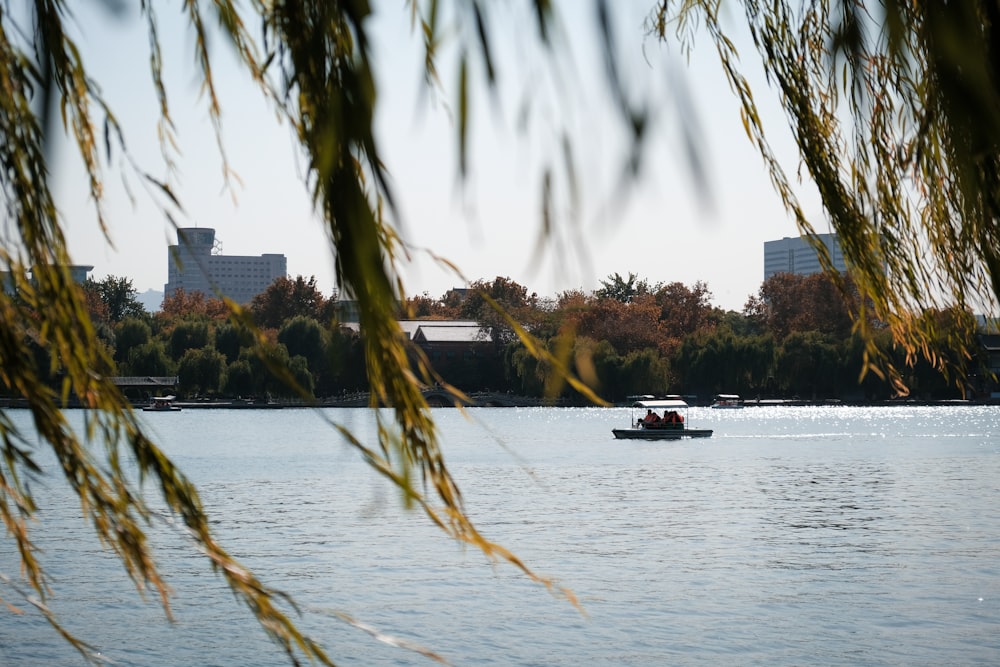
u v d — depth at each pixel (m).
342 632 21.56
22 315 1.96
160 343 121.44
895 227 2.57
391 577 27.81
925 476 59.06
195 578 25.64
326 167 1.48
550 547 33.31
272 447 82.38
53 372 1.97
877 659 19.92
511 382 126.19
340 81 1.50
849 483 55.22
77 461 1.98
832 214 2.54
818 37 2.53
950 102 1.49
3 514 2.10
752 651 20.50
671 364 132.88
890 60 1.56
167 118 1.83
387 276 1.51
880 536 35.75
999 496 48.16
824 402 160.75
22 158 1.88
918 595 25.45
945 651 20.41
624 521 39.94
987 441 88.06
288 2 1.62
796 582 27.27
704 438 94.38
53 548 29.33
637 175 1.10
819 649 20.62
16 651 19.62
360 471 60.84
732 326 163.88
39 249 1.92
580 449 81.25
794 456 73.62
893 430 104.44
